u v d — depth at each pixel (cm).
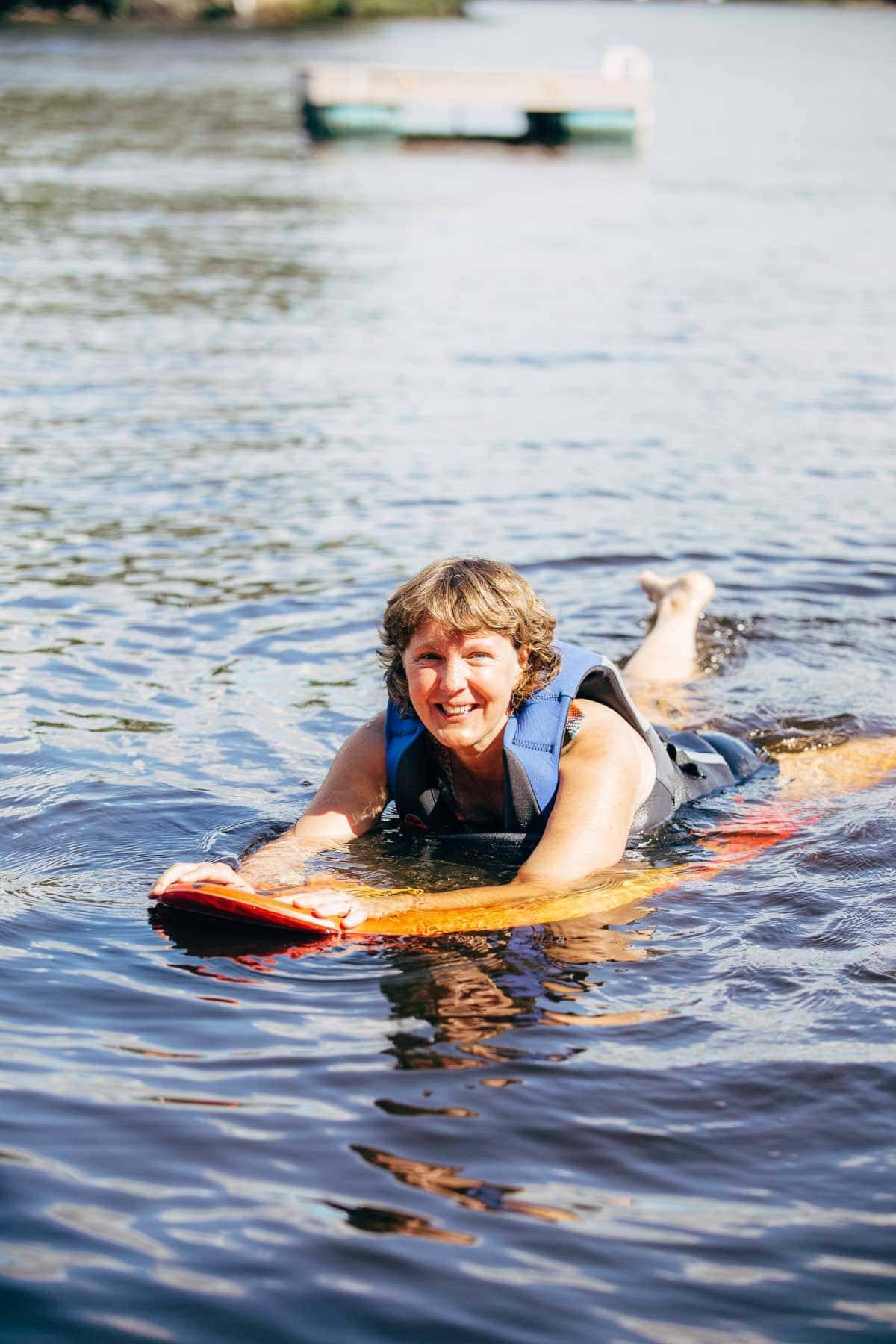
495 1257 369
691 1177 402
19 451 1382
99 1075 451
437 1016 491
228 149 4200
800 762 757
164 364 1778
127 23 10731
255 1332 344
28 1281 359
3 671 843
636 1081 449
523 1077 452
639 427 1538
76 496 1245
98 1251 371
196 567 1062
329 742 757
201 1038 475
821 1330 343
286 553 1102
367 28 11488
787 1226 381
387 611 622
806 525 1208
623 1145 416
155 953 538
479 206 3294
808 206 3428
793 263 2673
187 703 803
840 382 1767
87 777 703
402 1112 432
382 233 2888
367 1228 379
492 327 2073
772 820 677
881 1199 392
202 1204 389
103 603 976
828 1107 435
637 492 1299
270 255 2608
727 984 512
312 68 4506
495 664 607
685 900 585
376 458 1398
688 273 2559
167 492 1263
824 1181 400
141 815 665
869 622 985
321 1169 404
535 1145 416
